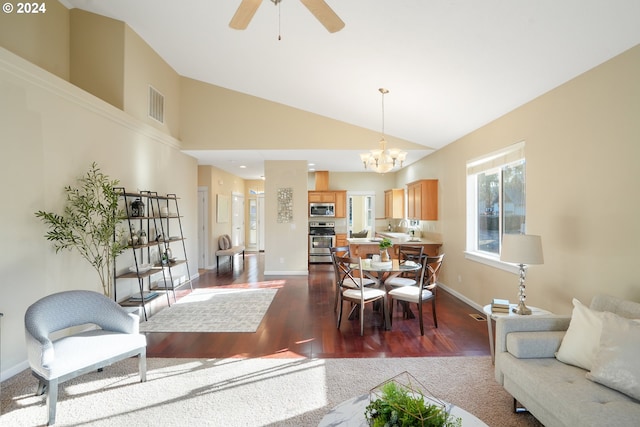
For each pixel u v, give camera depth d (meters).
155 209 4.92
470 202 4.76
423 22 2.64
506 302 2.87
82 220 3.41
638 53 2.23
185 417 2.12
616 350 1.72
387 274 4.82
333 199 8.65
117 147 4.02
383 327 3.80
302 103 5.48
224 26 3.71
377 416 1.39
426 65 3.25
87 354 2.22
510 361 2.09
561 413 1.62
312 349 3.18
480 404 2.25
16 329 2.69
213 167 7.85
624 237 2.34
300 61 3.95
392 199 8.25
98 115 3.67
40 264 2.92
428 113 4.41
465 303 4.80
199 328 3.76
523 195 3.69
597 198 2.56
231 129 5.82
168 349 3.19
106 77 4.09
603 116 2.50
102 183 3.53
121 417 2.12
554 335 2.15
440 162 5.77
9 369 2.61
